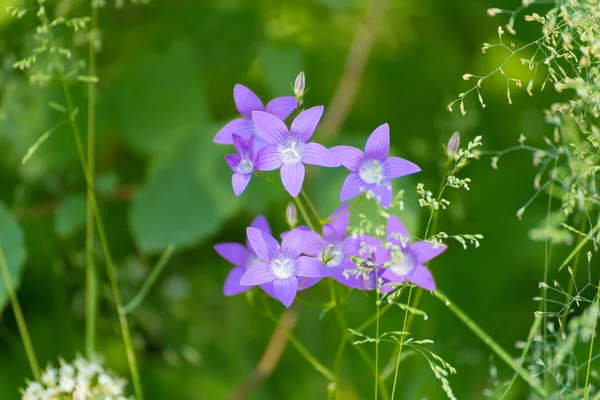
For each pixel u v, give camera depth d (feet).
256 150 2.98
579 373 3.35
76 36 3.48
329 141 3.53
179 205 3.51
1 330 3.63
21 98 3.63
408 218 3.31
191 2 3.79
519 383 3.38
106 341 3.65
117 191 3.76
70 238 3.69
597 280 3.63
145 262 3.73
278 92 3.76
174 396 3.63
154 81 3.69
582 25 2.93
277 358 3.53
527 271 3.69
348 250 2.96
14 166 3.73
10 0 3.58
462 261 3.69
